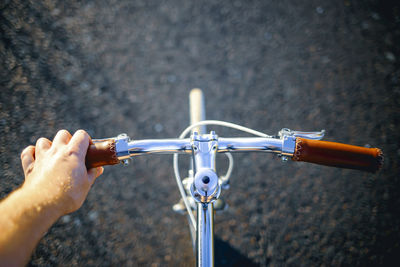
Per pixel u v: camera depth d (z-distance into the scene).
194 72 2.41
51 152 0.83
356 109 2.32
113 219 1.91
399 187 2.05
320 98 2.35
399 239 1.89
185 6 2.67
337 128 2.25
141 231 1.88
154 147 0.88
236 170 2.10
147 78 2.37
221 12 2.65
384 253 1.86
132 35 2.53
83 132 0.86
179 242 1.86
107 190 1.98
